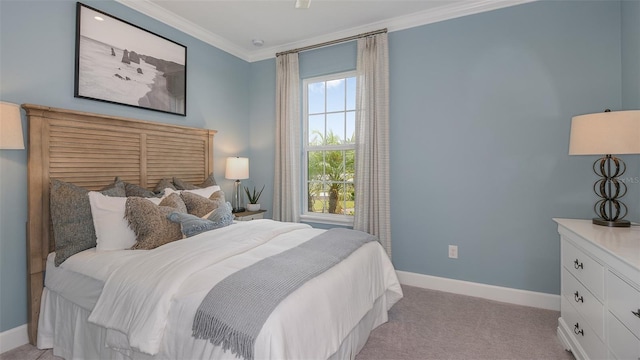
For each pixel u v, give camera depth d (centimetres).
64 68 213
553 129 244
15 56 189
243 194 388
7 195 188
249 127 393
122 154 244
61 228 185
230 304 116
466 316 235
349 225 334
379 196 297
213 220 226
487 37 265
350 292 164
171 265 146
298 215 351
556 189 245
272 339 105
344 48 330
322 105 357
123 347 134
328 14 288
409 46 296
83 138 218
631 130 166
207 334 113
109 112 241
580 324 172
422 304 257
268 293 121
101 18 234
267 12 284
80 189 199
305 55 353
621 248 137
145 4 264
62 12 212
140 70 262
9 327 189
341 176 348
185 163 301
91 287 162
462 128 276
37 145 193
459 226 280
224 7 275
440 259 289
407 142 299
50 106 205
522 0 251
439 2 268
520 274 258
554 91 243
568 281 189
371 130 302
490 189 267
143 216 194
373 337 204
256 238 192
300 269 144
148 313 127
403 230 303
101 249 185
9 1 187
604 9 228
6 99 186
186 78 306
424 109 291
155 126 270
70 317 175
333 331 141
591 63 232
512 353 187
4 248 187
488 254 270
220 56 347
